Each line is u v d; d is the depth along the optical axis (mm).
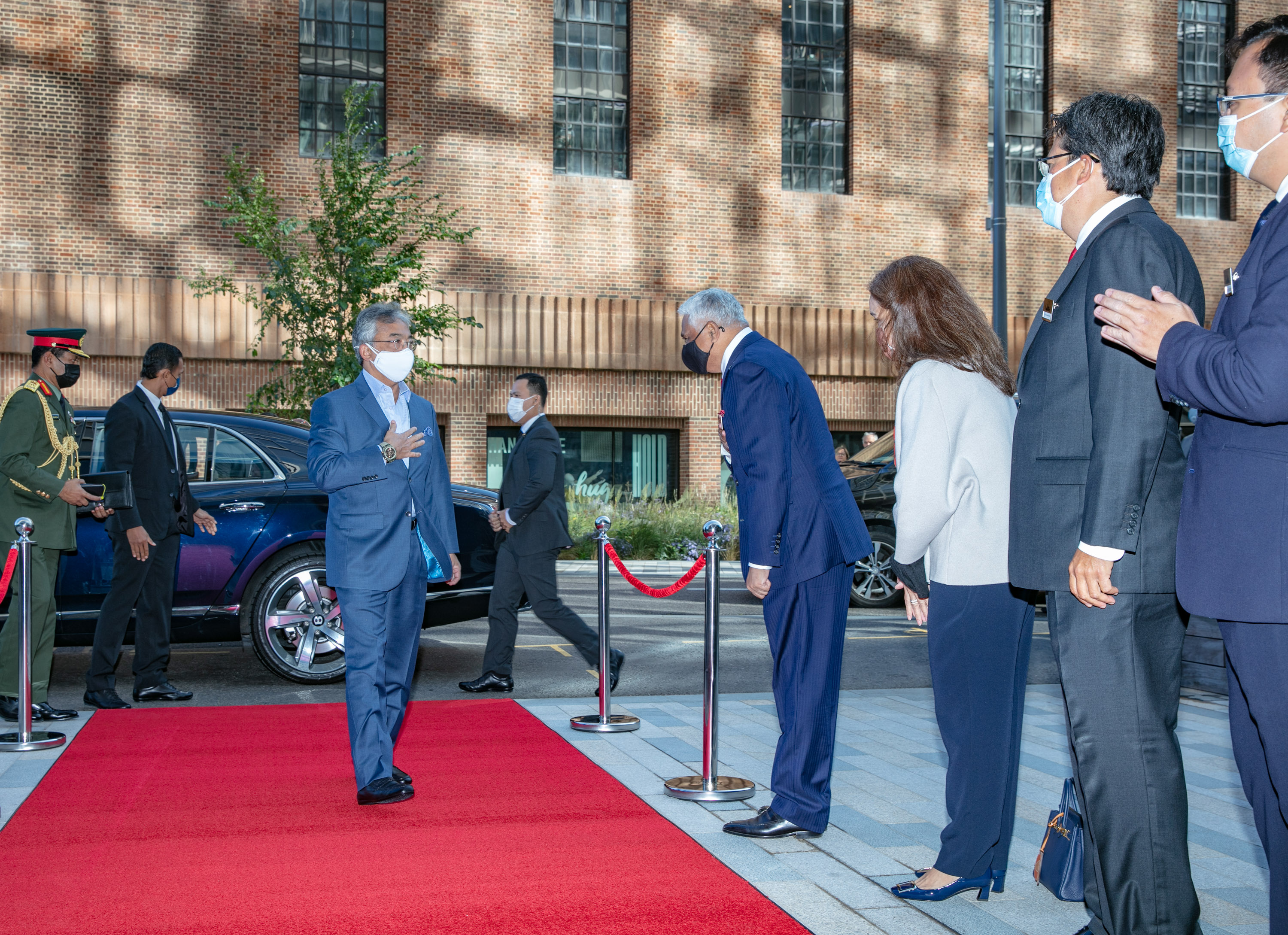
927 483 3143
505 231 21344
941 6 23750
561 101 22016
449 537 4602
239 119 20031
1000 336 17625
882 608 11430
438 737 5461
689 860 3574
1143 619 2629
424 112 20922
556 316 21438
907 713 6281
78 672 7570
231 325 19797
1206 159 25234
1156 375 2355
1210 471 2352
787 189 23219
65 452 5789
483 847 3693
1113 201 2773
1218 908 3277
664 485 22766
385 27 21000
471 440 21125
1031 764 5062
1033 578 2758
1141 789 2619
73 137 19188
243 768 4816
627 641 9273
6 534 5668
